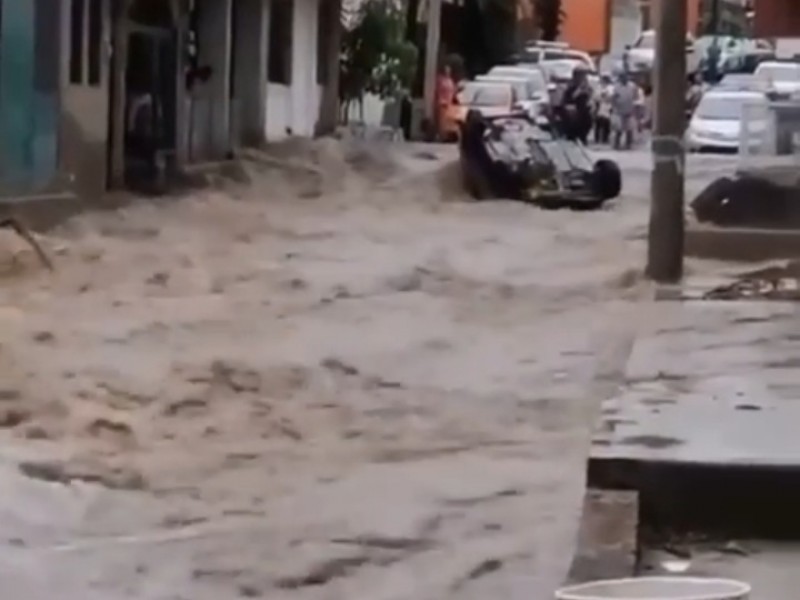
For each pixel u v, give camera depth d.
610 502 16.92
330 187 68.44
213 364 28.69
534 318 35.25
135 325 32.78
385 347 31.33
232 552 18.14
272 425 24.56
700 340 29.25
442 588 16.83
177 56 66.88
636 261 45.47
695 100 94.50
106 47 57.22
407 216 59.31
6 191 48.34
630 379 24.27
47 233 46.19
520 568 17.42
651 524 17.16
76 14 54.34
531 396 26.81
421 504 20.06
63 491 20.41
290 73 87.88
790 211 46.34
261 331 32.81
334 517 19.50
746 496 17.14
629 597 12.41
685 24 40.31
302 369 28.70
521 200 66.44
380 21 101.12
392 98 103.25
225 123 74.25
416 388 27.48
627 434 18.84
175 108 66.81
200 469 21.83
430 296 38.62
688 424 19.75
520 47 133.88
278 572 17.42
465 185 68.44
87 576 17.30
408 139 101.81
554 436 23.94
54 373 27.36
